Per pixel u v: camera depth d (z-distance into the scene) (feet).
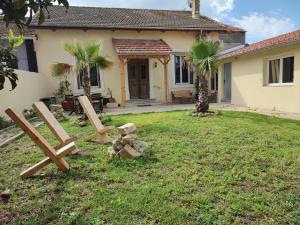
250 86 42.73
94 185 12.41
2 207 10.73
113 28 51.01
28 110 38.47
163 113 36.47
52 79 50.06
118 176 13.32
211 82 57.21
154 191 11.54
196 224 9.19
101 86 52.75
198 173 13.60
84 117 29.73
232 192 11.40
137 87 57.21
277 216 9.59
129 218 9.62
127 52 47.34
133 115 35.42
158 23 57.41
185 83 58.70
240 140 19.63
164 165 14.88
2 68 9.42
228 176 13.05
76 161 15.85
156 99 57.57
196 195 11.12
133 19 58.95
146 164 14.96
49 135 24.12
